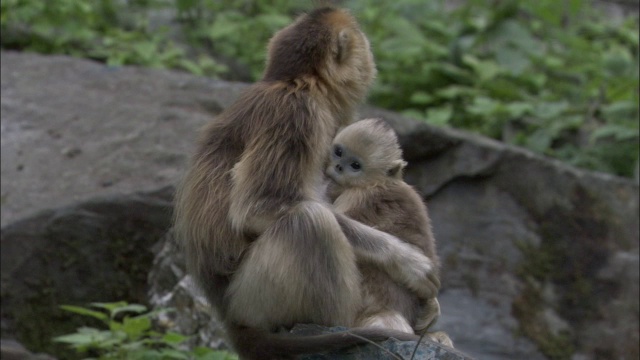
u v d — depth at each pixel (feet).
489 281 44.70
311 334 25.27
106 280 39.55
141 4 61.57
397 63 57.72
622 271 44.70
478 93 55.21
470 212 45.73
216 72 57.00
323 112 26.68
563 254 45.14
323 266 25.18
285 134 25.89
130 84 48.73
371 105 53.47
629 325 44.14
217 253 26.27
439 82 57.11
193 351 34.47
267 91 26.68
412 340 24.23
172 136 44.32
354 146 26.66
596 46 59.93
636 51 60.18
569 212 45.50
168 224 39.27
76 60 50.78
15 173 42.39
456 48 58.54
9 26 54.54
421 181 46.09
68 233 39.29
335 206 26.78
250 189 25.61
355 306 25.63
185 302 37.37
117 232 39.52
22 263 39.09
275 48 27.63
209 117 46.37
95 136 44.50
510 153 45.85
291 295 25.30
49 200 40.34
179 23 61.26
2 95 47.26
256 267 25.48
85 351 38.29
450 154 46.16
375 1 61.11
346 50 27.45
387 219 26.40
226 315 26.53
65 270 39.37
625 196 45.83
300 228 25.18
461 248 45.19
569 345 43.96
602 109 53.26
